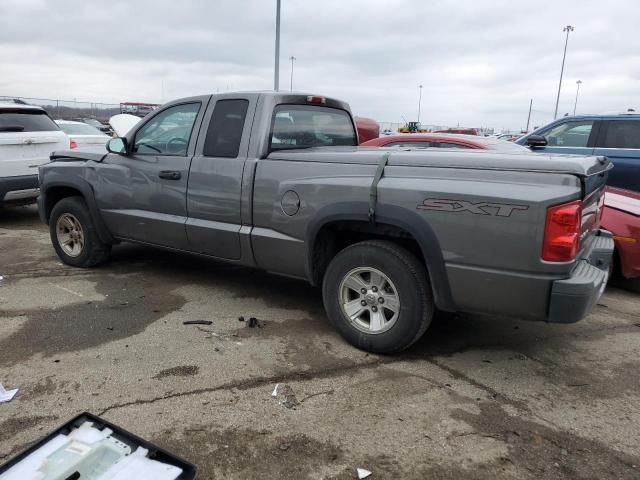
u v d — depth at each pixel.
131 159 5.12
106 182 5.29
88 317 4.33
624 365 3.78
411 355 3.83
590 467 2.62
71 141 9.50
